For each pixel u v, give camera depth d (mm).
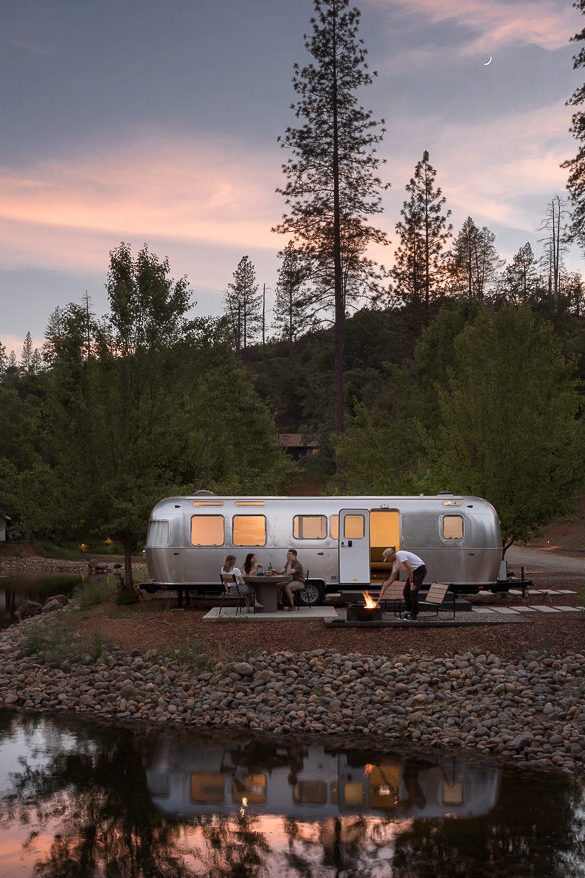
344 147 43875
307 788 9969
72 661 16125
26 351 122062
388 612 17047
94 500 19703
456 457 21016
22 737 12234
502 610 17500
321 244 44344
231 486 24078
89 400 20047
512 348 20969
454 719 12297
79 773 10578
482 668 13820
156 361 20312
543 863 7820
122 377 20203
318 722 12586
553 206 82000
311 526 18531
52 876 7586
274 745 11727
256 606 17484
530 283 77438
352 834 8570
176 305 20609
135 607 19516
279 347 105812
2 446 53844
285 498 18719
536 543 41344
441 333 38781
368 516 18469
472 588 18469
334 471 52875
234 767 10773
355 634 15672
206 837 8547
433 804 9383
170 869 7758
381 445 27094
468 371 21438
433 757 11086
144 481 19984
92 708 13883
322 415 72750
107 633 17234
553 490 20438
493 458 20500
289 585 17578
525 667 13859
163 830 8719
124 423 20172
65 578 40375
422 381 38938
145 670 15078
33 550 53875
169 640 16125
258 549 18438
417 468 25703
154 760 11078
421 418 37406
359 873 7652
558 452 20859
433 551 18375
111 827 8812
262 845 8328
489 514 18609
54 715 13516
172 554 18422
